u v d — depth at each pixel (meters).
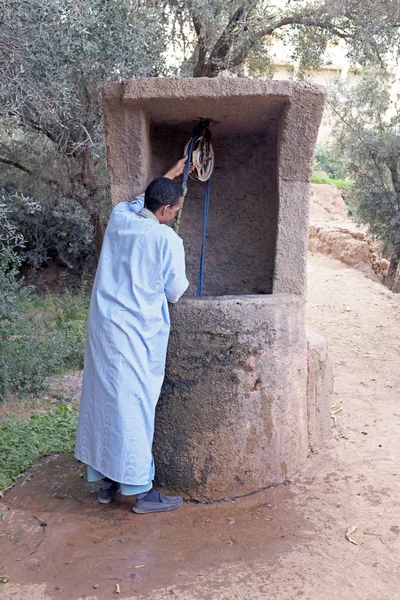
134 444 3.09
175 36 8.08
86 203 10.05
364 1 8.99
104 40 6.11
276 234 3.58
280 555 2.90
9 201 9.52
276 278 3.57
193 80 3.21
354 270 12.93
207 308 3.27
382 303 9.92
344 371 6.39
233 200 4.07
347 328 8.43
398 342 7.72
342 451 4.06
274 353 3.43
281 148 3.38
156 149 3.90
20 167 10.18
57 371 6.68
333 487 3.56
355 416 4.83
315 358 4.03
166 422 3.42
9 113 5.85
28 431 4.48
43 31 5.38
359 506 3.35
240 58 9.13
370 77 12.18
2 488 3.67
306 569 2.80
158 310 3.12
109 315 3.07
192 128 3.87
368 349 7.39
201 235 4.13
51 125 8.16
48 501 3.47
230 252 4.09
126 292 3.08
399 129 12.62
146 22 6.78
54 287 11.32
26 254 11.18
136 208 3.33
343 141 12.80
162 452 3.44
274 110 3.48
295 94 3.22
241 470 3.43
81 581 2.74
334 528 3.14
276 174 3.71
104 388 3.08
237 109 3.45
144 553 2.93
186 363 3.34
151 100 3.27
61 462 4.00
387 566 2.83
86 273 11.40
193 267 4.14
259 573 2.77
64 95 5.85
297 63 10.60
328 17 9.03
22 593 2.66
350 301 10.05
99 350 3.10
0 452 4.14
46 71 5.62
